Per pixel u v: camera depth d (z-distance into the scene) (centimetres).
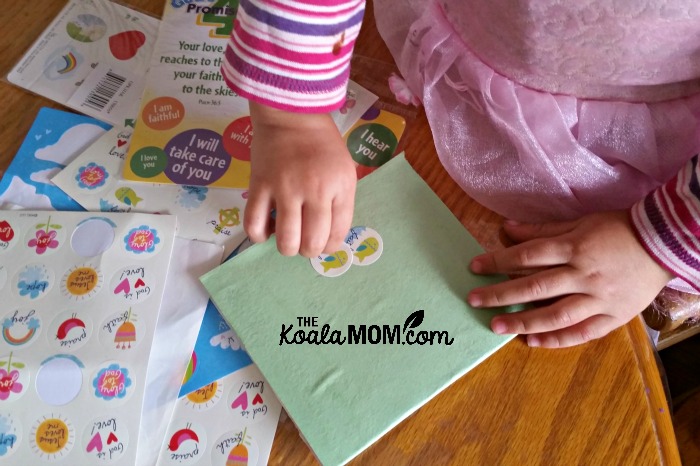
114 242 46
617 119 51
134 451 39
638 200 51
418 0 57
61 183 49
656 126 52
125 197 49
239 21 41
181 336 43
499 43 50
